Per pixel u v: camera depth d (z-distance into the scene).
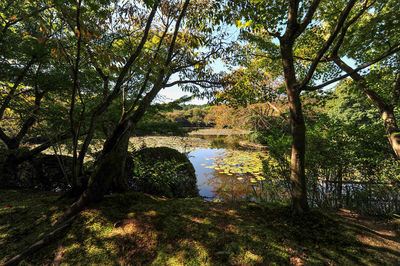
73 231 1.65
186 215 1.97
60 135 3.22
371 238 1.64
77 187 2.41
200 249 1.45
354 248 1.49
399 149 2.81
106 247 1.49
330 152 2.80
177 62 3.08
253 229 1.70
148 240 1.56
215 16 2.32
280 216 1.97
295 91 1.88
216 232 1.66
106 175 2.17
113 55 1.45
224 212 2.08
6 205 2.26
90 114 3.10
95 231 1.66
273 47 3.97
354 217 2.23
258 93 3.14
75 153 2.29
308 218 1.87
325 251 1.46
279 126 7.70
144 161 3.79
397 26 3.07
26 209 2.10
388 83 4.21
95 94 4.02
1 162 3.43
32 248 1.44
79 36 1.48
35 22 2.50
